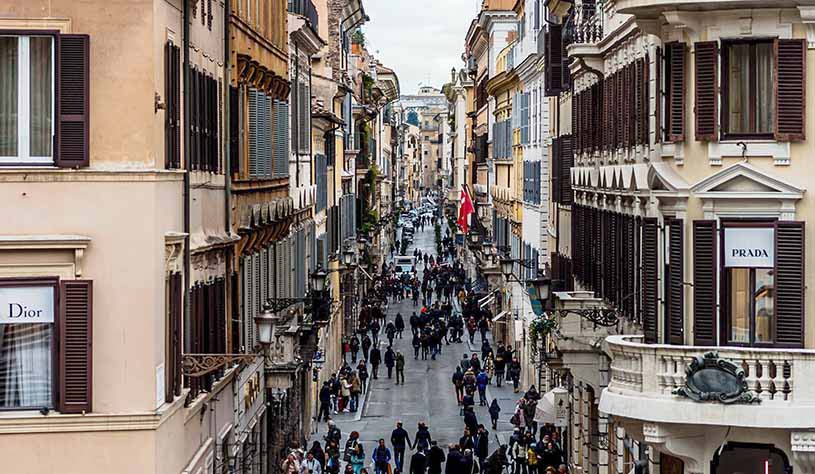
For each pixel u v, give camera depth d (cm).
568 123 6328
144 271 2880
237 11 4306
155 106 2900
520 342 8638
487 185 12862
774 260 3359
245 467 4344
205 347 3622
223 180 3997
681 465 3647
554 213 7012
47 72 2850
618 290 4441
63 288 2850
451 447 5466
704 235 3391
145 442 2905
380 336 11188
